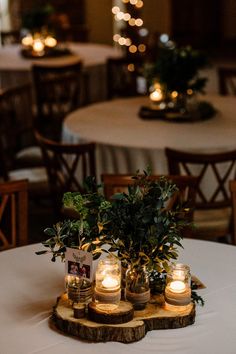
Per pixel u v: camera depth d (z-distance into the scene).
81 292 1.95
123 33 9.01
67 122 4.43
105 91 6.79
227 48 11.12
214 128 4.18
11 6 10.39
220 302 2.11
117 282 1.91
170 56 4.23
